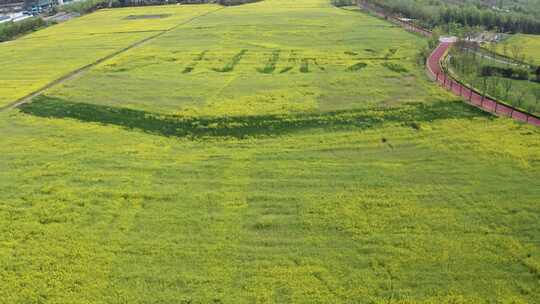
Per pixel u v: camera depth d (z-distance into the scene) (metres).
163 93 56.31
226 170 36.91
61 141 42.97
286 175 35.84
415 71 62.09
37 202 33.00
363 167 36.69
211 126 46.16
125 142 42.62
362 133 43.25
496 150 38.22
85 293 24.67
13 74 66.19
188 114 49.31
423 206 31.12
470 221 29.41
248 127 45.72
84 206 32.38
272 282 25.11
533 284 24.33
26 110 51.22
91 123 47.31
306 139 42.47
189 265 26.50
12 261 27.12
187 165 37.91
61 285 25.25
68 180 35.91
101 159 39.22
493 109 47.12
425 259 26.30
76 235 29.31
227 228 29.64
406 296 23.81
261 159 38.69
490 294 23.77
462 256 26.42
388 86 56.28
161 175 36.34
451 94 52.09
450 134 41.94
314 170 36.47
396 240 27.95
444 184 33.69
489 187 32.97
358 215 30.45
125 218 30.92
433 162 37.03
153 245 28.22
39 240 28.94
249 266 26.31
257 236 28.84
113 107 51.91
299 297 24.08
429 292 24.02
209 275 25.72
